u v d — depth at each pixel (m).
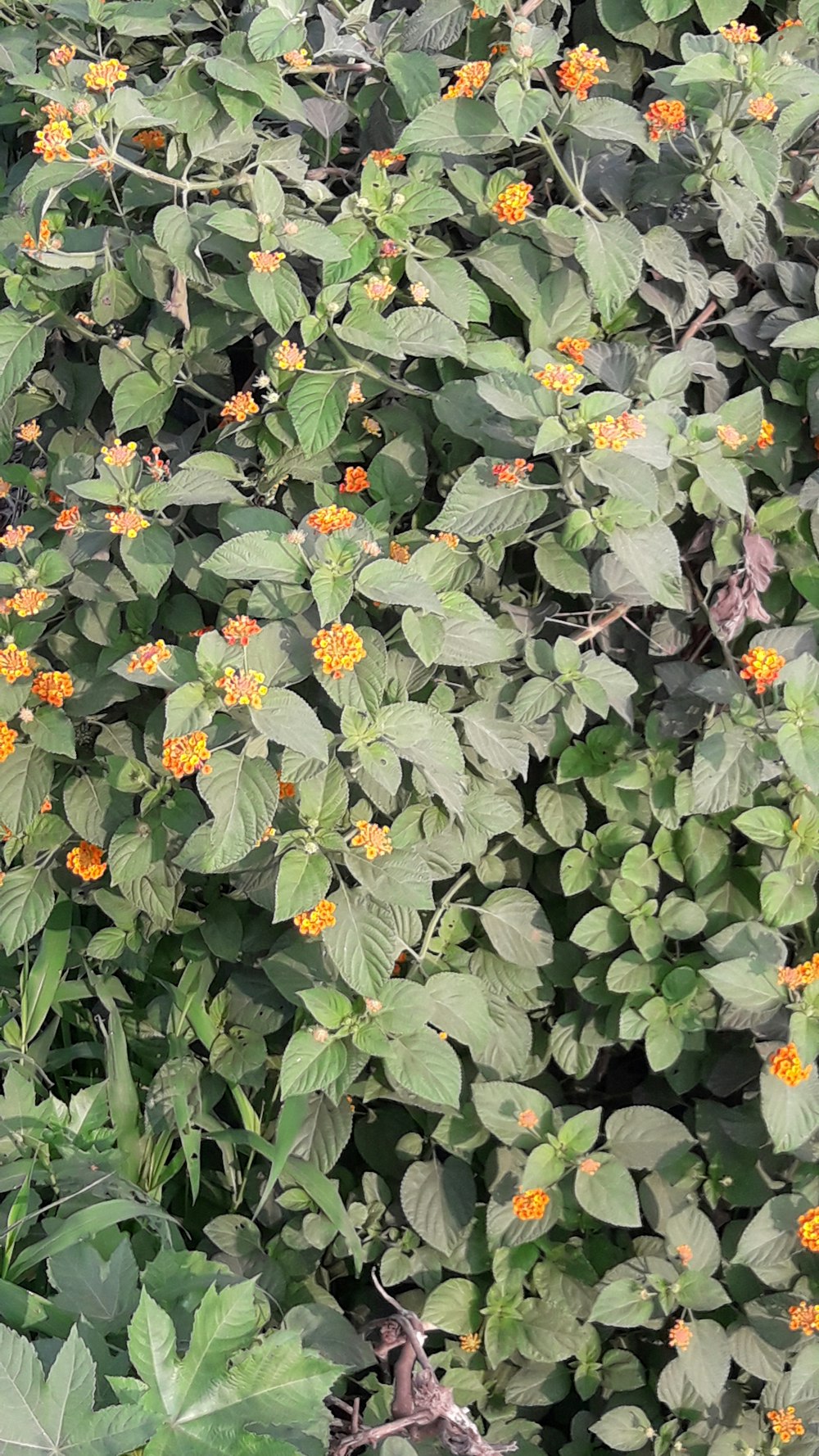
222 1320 1.29
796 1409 1.52
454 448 1.61
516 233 1.60
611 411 1.47
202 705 1.44
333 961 1.47
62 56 1.64
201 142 1.58
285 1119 1.51
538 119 1.51
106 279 1.62
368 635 1.46
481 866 1.62
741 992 1.50
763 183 1.54
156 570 1.51
